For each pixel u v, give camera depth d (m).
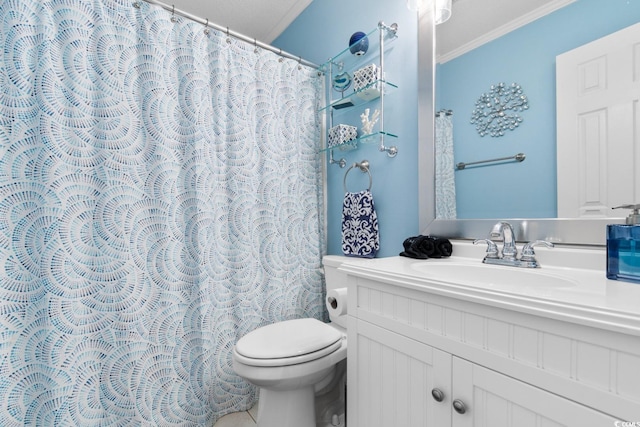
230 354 1.48
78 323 1.08
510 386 0.60
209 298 1.40
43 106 1.03
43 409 1.01
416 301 0.79
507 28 1.04
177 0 1.97
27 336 1.00
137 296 1.22
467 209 1.15
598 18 0.84
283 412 1.17
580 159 0.87
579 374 0.51
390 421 0.86
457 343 0.70
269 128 1.64
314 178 1.83
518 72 1.01
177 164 1.34
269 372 1.06
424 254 1.11
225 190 1.50
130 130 1.22
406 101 1.38
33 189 1.03
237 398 1.49
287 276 1.69
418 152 1.32
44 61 1.03
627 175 0.79
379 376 0.90
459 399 0.69
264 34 2.38
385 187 1.48
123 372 1.18
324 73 1.87
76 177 1.10
